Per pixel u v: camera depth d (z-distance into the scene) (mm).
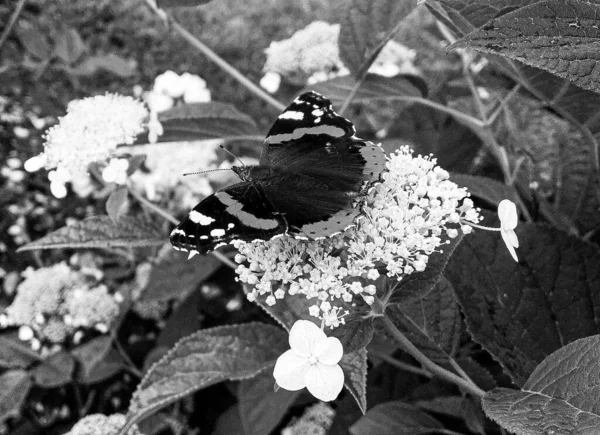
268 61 369
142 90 447
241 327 247
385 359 257
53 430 352
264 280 179
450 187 181
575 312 227
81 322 325
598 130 269
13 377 327
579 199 305
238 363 241
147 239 267
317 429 309
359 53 284
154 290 315
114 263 390
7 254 397
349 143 187
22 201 404
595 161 274
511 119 351
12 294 394
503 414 167
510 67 252
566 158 316
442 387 252
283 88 377
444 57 494
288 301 223
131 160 260
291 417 344
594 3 161
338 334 182
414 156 362
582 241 235
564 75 166
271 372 277
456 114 299
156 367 234
